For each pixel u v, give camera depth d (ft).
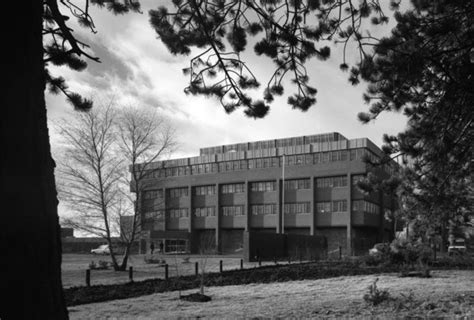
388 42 30.63
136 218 87.92
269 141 271.08
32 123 10.33
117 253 174.09
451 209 44.04
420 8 32.27
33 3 10.53
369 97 35.47
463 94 32.40
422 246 77.10
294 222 245.04
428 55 31.30
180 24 29.30
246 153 261.24
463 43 31.01
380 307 34.19
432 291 45.32
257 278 64.13
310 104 31.37
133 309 36.63
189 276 66.74
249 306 37.42
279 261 119.65
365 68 31.53
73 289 50.31
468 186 44.11
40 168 10.43
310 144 244.42
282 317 31.48
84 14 22.62
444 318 28.50
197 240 270.87
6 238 9.68
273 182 254.47
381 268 77.30
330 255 154.71
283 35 28.60
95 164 82.28
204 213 271.49
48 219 10.45
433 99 35.27
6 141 9.89
